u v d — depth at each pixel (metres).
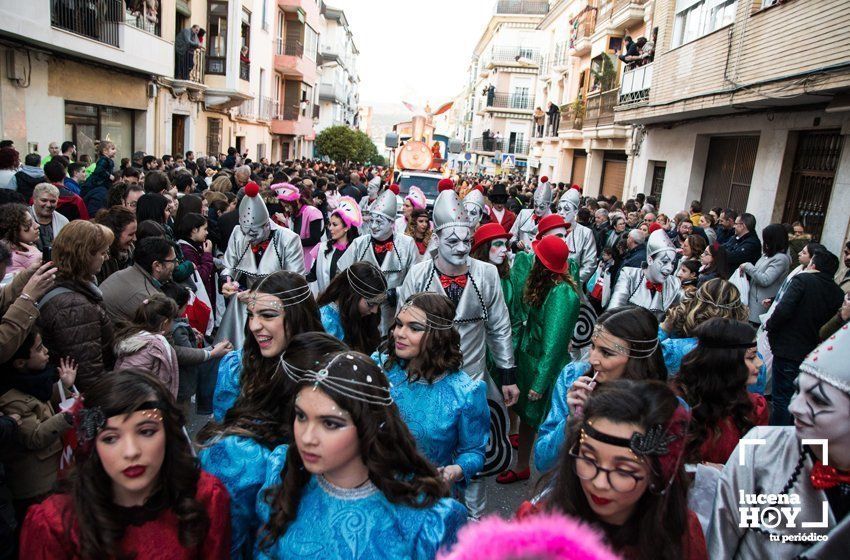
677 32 14.07
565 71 31.50
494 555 1.01
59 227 5.54
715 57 11.81
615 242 9.22
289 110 33.44
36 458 2.96
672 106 13.67
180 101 18.12
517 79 51.84
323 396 1.85
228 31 20.36
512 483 4.67
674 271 5.69
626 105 16.86
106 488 1.80
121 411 1.74
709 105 11.88
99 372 3.43
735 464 2.13
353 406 1.85
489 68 53.88
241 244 5.74
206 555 1.96
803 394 1.87
